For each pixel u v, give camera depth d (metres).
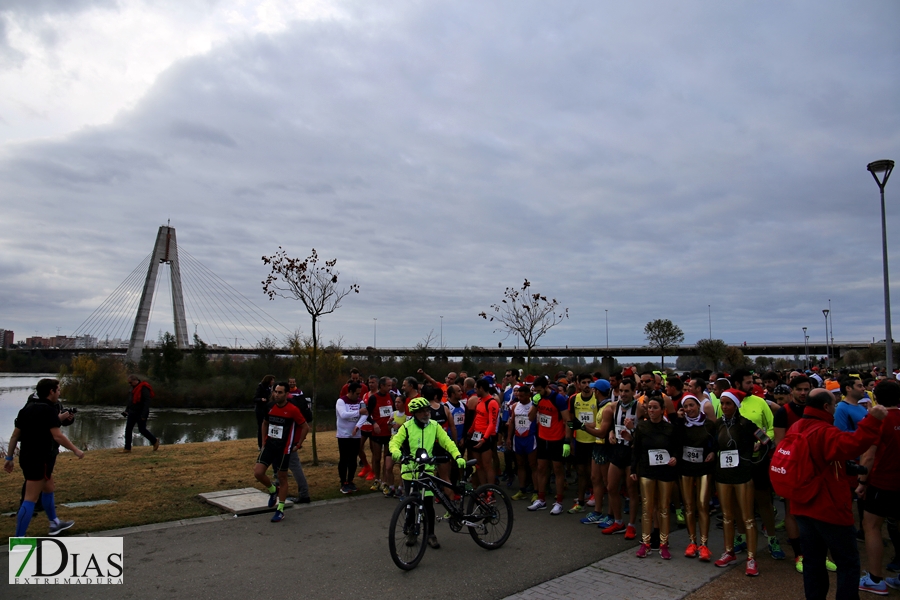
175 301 65.38
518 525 7.99
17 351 86.00
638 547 6.99
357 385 9.81
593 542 7.18
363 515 8.16
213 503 8.38
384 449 9.59
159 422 35.50
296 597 5.25
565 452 8.34
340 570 5.97
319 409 40.25
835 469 4.78
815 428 4.82
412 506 6.26
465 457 9.73
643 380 7.30
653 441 6.69
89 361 48.84
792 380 6.36
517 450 9.60
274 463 7.99
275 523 7.64
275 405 8.18
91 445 24.77
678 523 8.26
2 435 26.19
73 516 7.60
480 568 6.16
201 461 12.15
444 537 7.35
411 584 5.64
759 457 6.53
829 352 57.03
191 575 5.71
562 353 74.75
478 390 9.53
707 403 7.47
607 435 7.77
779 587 5.68
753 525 6.10
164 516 7.75
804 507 4.82
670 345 53.50
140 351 61.44
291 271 12.71
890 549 7.17
